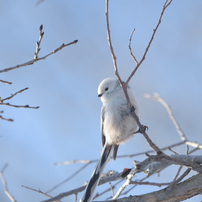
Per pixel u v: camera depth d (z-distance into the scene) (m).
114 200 8.07
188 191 7.78
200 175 7.86
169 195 7.84
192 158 8.02
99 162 10.06
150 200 7.89
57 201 9.42
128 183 8.48
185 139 9.67
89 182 9.36
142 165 7.96
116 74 7.55
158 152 7.55
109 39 7.15
